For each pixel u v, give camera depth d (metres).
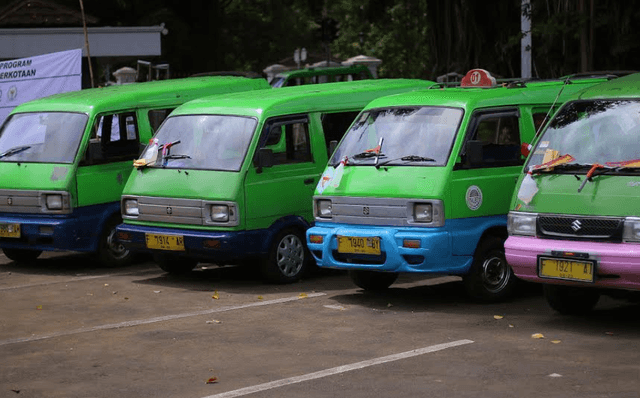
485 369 8.89
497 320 10.98
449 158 11.71
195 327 10.99
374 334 10.41
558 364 8.98
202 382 8.78
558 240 10.29
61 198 14.76
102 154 15.05
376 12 34.47
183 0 46.28
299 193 13.77
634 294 12.22
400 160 12.03
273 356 9.61
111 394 8.52
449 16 27.12
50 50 27.44
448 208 11.56
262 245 13.34
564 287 10.91
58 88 19.38
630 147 10.42
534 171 10.68
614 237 9.93
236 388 8.55
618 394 8.02
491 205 11.98
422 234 11.53
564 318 11.04
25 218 15.06
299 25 60.31
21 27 28.50
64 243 14.76
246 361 9.45
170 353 9.84
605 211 10.01
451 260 11.60
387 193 11.81
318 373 8.94
